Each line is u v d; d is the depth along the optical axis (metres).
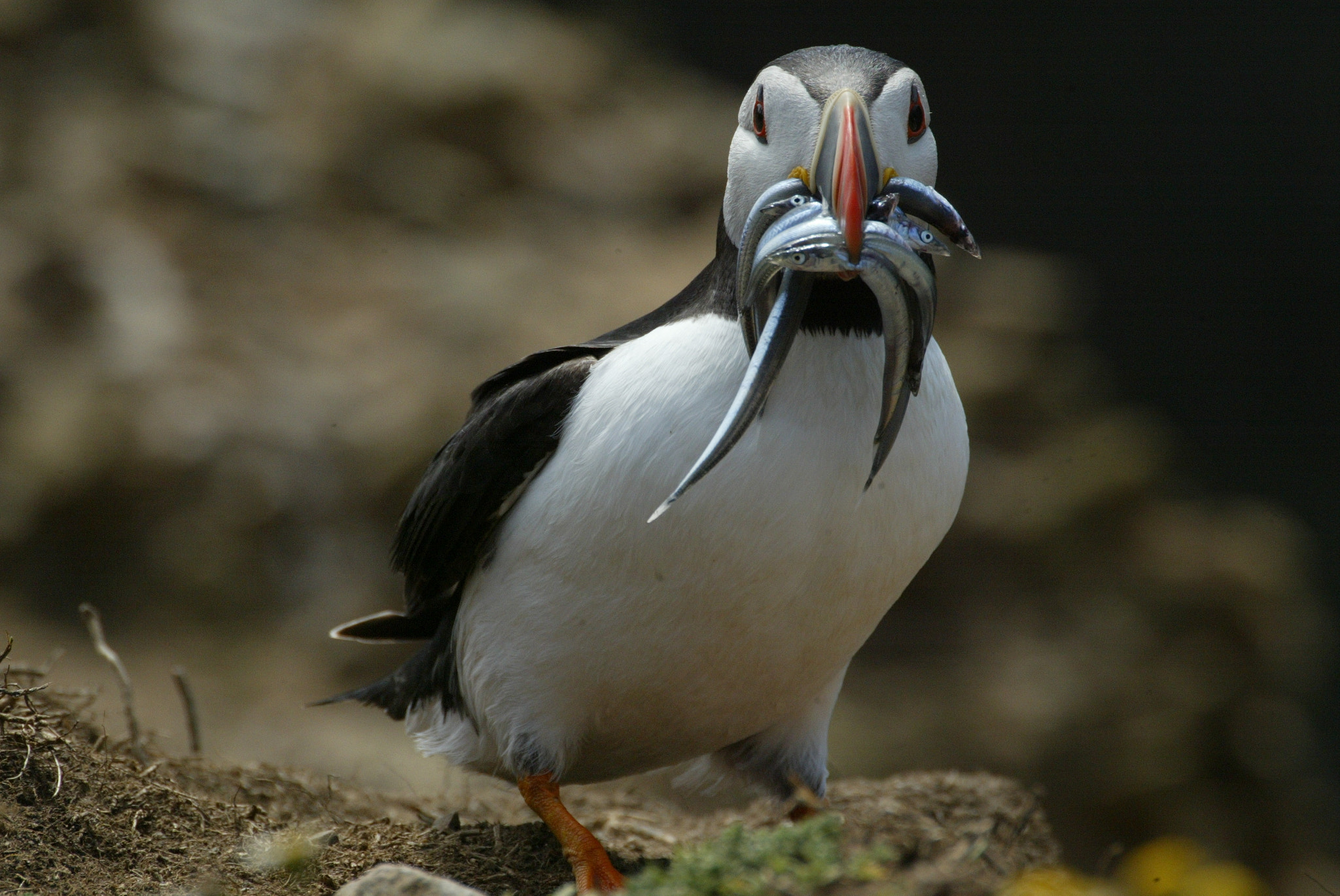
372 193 16.42
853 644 5.06
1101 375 17.70
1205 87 26.97
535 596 4.97
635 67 19.50
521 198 17.06
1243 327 24.98
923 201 4.26
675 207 17.72
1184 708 14.03
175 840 5.09
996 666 14.02
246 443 13.70
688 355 4.68
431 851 5.30
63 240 14.85
